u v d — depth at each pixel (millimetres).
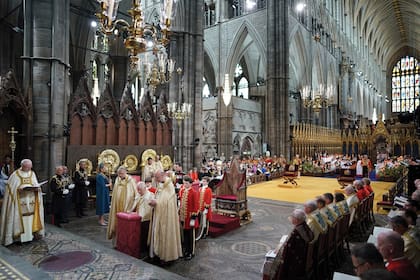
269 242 7738
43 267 5703
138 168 14641
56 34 10875
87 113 12789
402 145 31734
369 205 9086
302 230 4594
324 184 18672
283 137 25906
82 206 10336
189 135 18094
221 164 17875
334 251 6035
